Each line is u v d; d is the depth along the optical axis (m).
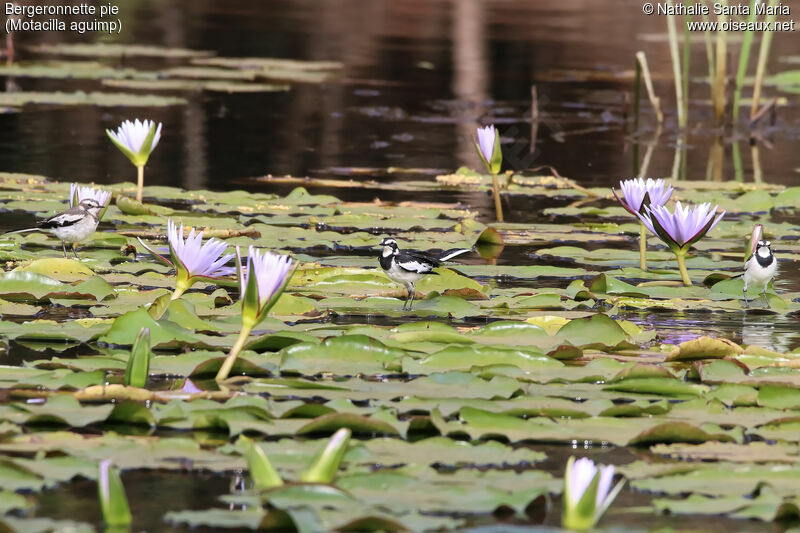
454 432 7.07
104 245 13.83
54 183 17.89
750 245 12.17
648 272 13.02
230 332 9.64
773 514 5.80
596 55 40.84
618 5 56.66
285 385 7.93
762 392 7.91
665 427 6.98
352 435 7.07
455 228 15.68
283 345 9.23
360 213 16.61
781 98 34.56
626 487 6.59
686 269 12.82
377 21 49.09
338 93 32.56
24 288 10.73
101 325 9.68
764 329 10.59
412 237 14.90
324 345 8.74
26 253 12.79
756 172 22.62
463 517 5.99
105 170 20.22
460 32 45.62
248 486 6.32
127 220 15.26
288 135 25.69
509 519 5.96
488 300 11.43
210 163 21.69
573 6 55.97
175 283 11.73
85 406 7.36
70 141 23.52
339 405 7.44
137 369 7.78
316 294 11.31
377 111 29.67
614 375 8.44
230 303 10.92
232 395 7.68
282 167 21.53
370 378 8.40
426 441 6.85
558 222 16.86
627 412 7.47
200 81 33.31
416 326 9.73
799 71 38.56
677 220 11.93
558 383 8.30
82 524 5.73
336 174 20.98
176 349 9.35
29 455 6.48
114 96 29.00
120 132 15.64
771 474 6.41
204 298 10.80
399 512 5.77
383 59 39.12
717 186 19.66
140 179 15.86
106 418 7.09
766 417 7.49
